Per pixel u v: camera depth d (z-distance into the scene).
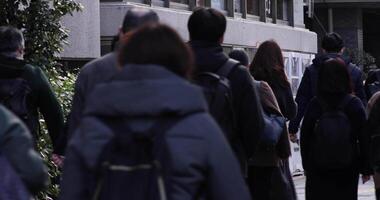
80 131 4.11
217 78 6.26
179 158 3.94
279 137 8.15
